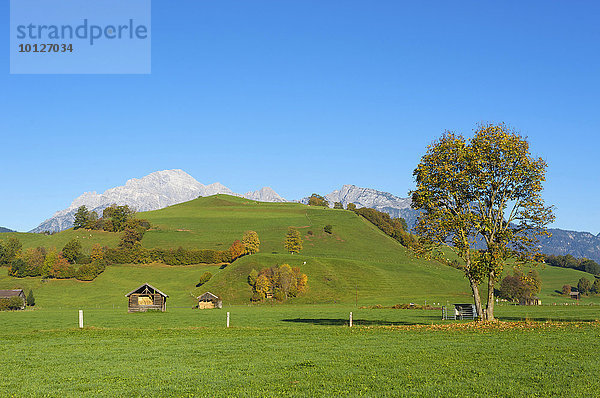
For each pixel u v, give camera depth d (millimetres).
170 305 152125
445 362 26375
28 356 30891
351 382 22203
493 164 50031
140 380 23484
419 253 50562
